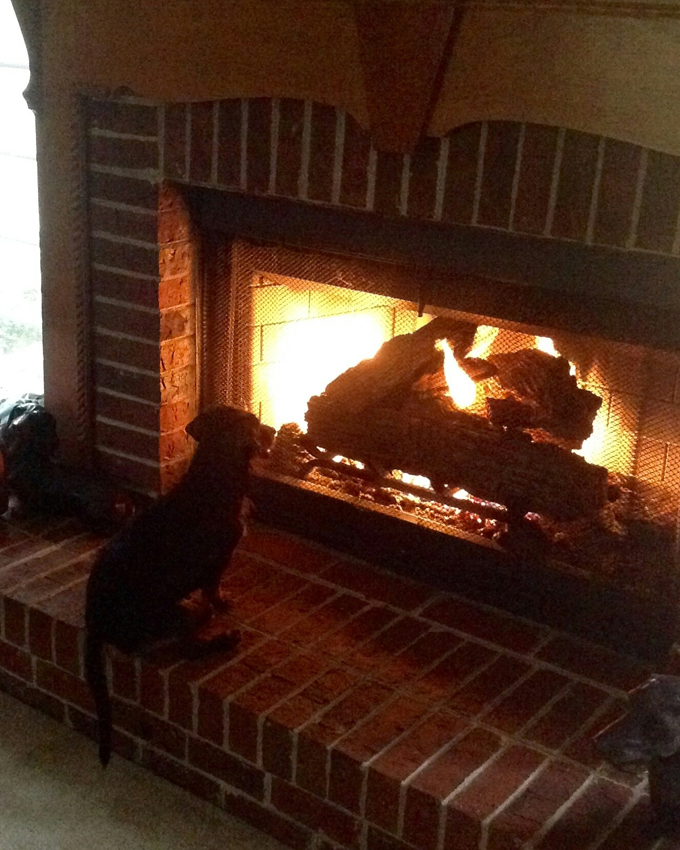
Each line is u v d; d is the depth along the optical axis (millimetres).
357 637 1690
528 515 1828
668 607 1600
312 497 1952
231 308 1973
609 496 1719
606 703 1540
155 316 1935
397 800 1372
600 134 1379
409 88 1477
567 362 1758
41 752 1700
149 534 1596
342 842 1456
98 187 1940
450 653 1654
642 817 1320
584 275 1511
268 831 1538
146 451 2043
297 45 1592
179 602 1730
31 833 1521
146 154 1847
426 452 1770
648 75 1317
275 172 1707
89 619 1569
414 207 1586
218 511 1618
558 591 1704
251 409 2051
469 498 1909
